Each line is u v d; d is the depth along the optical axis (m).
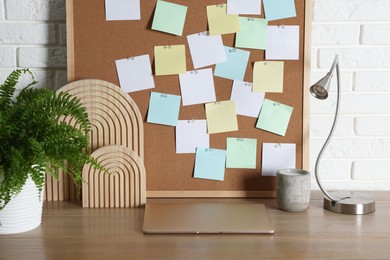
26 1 1.52
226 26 1.50
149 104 1.52
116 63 1.50
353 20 1.55
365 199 1.44
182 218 1.33
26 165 1.17
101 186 1.44
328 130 1.60
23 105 1.29
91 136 1.47
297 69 1.52
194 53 1.51
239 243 1.21
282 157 1.54
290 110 1.53
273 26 1.50
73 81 1.50
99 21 1.49
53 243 1.21
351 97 1.59
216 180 1.54
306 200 1.41
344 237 1.24
